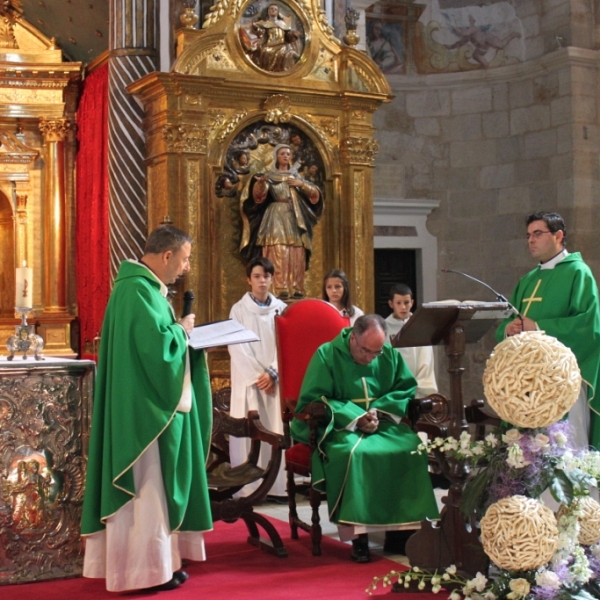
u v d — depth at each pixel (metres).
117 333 4.68
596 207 11.35
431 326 4.73
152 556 4.62
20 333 5.22
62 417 5.11
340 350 5.71
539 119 11.66
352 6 10.15
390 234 12.00
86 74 11.48
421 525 4.82
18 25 11.52
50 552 5.03
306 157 9.30
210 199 8.69
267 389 7.34
